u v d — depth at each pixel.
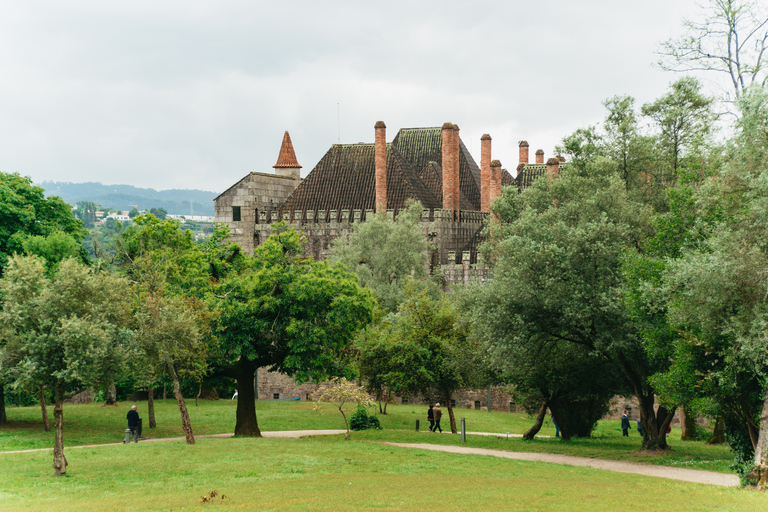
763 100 27.42
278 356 46.03
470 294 45.22
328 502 21.33
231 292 44.28
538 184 46.47
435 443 42.88
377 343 54.78
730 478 29.92
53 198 53.12
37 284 27.97
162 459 31.31
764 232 26.11
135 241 57.28
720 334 27.94
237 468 28.92
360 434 47.38
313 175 113.44
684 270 27.53
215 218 113.12
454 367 50.78
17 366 26.97
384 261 83.75
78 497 22.86
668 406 36.38
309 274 44.44
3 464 29.97
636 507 20.58
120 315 30.38
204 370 41.72
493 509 20.08
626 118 46.97
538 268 39.06
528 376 46.81
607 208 40.94
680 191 35.62
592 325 39.34
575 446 42.78
